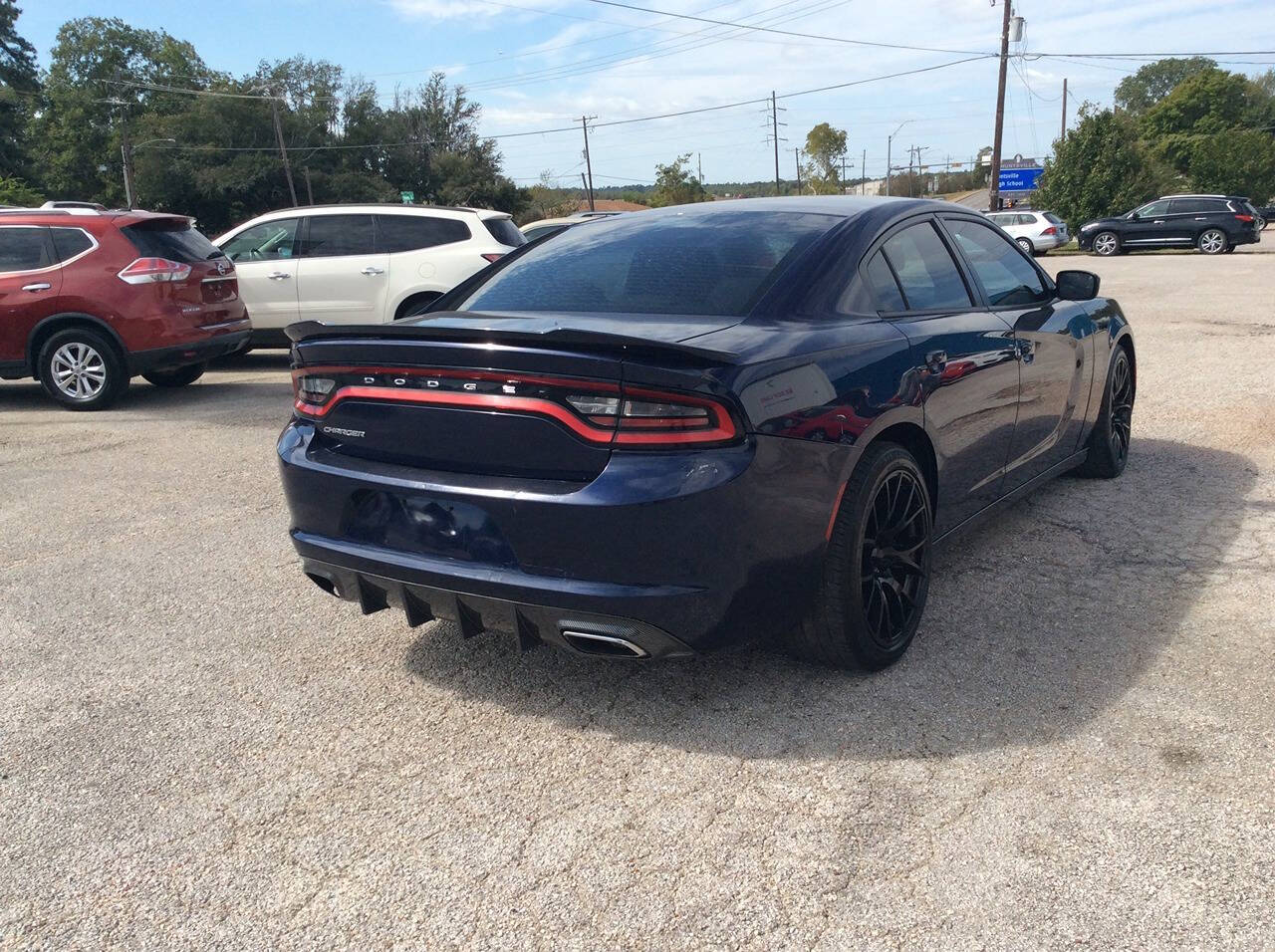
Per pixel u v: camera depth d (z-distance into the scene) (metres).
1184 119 93.31
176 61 77.75
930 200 3.88
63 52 75.50
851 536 2.85
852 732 2.78
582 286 3.26
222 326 9.10
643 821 2.41
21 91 71.56
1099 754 2.61
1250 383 7.79
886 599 3.09
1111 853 2.21
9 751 2.85
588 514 2.49
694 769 2.63
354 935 2.07
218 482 5.90
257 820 2.49
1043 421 4.18
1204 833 2.27
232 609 3.89
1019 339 3.86
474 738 2.84
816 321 2.95
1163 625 3.41
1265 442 5.93
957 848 2.25
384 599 3.01
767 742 2.74
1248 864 2.16
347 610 3.85
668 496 2.45
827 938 2.00
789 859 2.24
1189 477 5.25
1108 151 39.12
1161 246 29.19
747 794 2.50
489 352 2.56
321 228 10.55
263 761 2.76
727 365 2.51
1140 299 15.05
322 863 2.30
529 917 2.10
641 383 2.46
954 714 2.85
